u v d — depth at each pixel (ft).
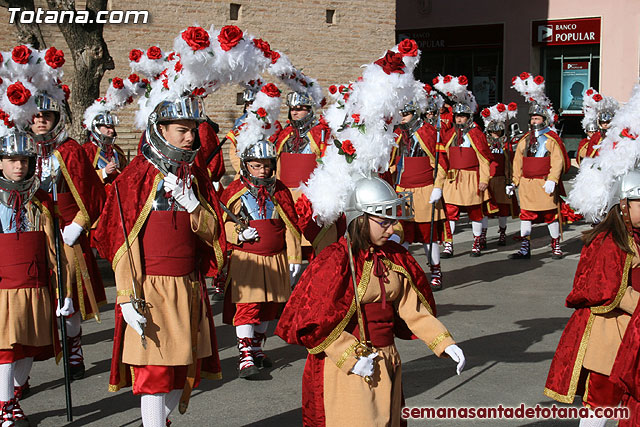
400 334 14.19
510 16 93.20
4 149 17.49
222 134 54.49
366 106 15.12
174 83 17.21
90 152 32.17
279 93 22.76
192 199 15.30
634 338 13.57
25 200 17.89
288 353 24.41
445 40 97.30
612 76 88.74
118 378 15.51
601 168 15.55
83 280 21.86
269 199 22.11
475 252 40.81
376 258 13.29
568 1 90.07
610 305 14.75
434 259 32.76
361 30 60.95
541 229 49.65
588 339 15.20
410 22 99.09
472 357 23.52
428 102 33.24
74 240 19.89
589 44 89.97
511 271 36.78
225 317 22.30
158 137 15.24
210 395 20.59
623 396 14.44
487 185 39.86
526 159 39.45
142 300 14.98
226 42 17.26
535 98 39.60
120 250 15.06
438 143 32.24
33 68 20.34
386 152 15.28
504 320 27.76
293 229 22.33
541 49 93.61
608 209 15.20
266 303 22.27
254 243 21.74
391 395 13.50
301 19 57.98
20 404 19.98
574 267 37.70
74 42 37.22
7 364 17.48
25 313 17.69
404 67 15.40
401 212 13.07
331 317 12.96
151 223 15.29
